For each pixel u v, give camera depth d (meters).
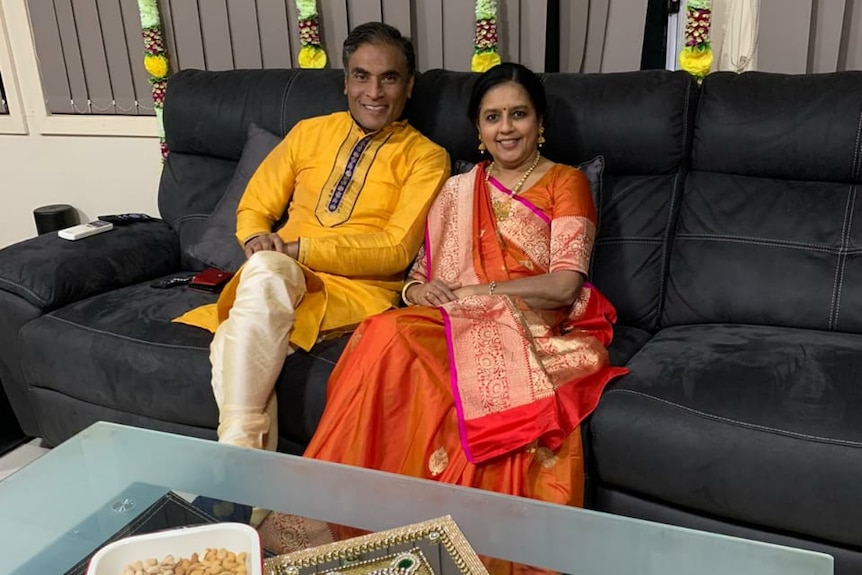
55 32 2.72
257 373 1.54
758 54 1.99
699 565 1.01
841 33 1.91
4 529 1.19
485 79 1.74
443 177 1.88
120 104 2.74
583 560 1.04
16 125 2.91
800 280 1.69
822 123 1.70
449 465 1.44
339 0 2.32
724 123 1.79
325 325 1.71
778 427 1.31
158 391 1.73
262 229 1.94
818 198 1.74
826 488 1.27
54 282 1.92
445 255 1.79
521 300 1.62
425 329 1.52
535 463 1.42
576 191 1.71
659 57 2.15
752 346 1.57
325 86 2.12
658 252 1.85
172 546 0.99
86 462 1.32
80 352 1.81
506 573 1.02
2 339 1.96
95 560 0.96
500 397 1.45
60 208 2.84
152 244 2.21
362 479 1.21
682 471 1.37
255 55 2.48
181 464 1.29
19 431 2.15
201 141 2.29
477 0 2.11
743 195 1.80
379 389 1.48
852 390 1.36
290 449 1.70
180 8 2.51
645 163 1.86
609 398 1.46
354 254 1.78
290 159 2.01
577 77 1.92
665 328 1.85
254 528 1.07
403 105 1.95
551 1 2.13
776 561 0.97
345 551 1.03
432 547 1.03
